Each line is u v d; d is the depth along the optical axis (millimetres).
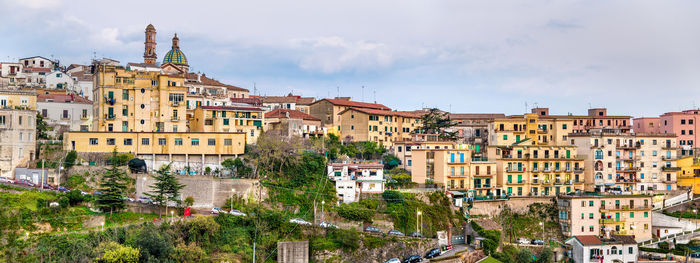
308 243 116250
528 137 175625
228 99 180625
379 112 184875
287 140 151625
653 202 156625
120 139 139000
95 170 130375
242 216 118250
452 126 185750
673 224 149250
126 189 124062
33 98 137625
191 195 126875
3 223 99750
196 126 156250
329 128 184750
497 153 156375
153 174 133250
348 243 117875
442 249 128500
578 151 165125
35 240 98250
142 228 105312
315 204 130000
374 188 138750
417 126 198750
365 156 171875
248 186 128750
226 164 140125
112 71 151375
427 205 137125
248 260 110500
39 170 127938
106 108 150000
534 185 154875
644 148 166375
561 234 144250
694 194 162875
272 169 138375
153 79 155125
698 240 145000
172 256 102500
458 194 143625
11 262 92438
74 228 106500
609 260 134125
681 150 182750
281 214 121438
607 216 144250
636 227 146125
